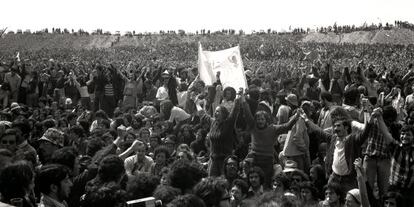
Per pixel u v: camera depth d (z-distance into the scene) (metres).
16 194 5.91
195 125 14.19
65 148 8.00
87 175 8.00
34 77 24.67
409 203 8.16
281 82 25.06
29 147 10.00
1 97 23.25
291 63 56.44
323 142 11.88
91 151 10.58
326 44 99.00
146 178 6.73
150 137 12.16
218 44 109.44
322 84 20.14
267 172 10.48
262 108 12.63
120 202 5.77
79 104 23.28
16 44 116.06
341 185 8.95
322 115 12.38
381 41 110.62
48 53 97.38
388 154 9.35
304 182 8.48
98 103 22.77
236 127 12.06
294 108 14.04
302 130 11.10
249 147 11.70
